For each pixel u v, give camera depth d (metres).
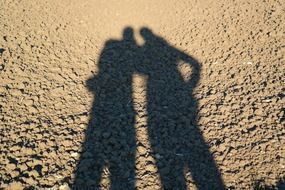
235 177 2.00
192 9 3.92
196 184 1.98
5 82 2.64
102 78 2.87
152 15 3.90
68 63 2.98
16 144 2.14
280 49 2.95
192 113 2.49
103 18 3.80
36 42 3.18
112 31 3.59
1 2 3.84
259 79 2.68
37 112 2.43
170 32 3.57
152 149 2.20
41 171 2.01
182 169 2.07
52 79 2.76
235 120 2.36
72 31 3.47
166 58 3.16
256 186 1.93
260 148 2.12
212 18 3.68
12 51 2.97
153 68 3.03
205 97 2.61
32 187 1.92
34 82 2.69
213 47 3.20
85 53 3.17
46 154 2.10
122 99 2.65
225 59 3.01
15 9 3.73
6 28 3.32
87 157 2.12
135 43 3.40
